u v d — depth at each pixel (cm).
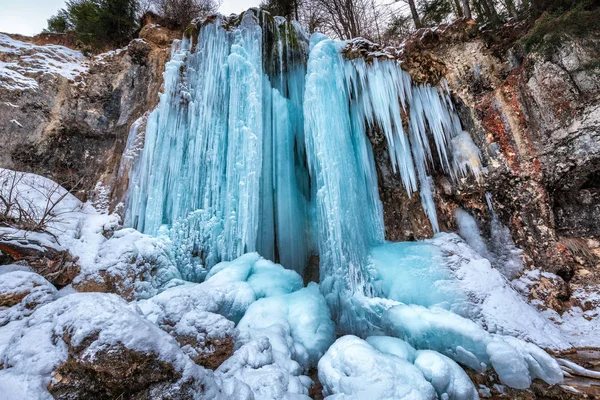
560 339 445
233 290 480
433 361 314
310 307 484
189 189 668
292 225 730
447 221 731
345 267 582
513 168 671
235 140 667
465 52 765
